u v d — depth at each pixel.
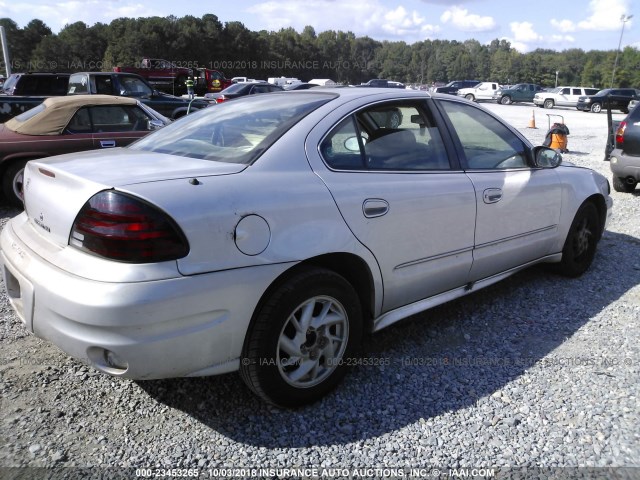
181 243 2.20
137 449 2.43
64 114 7.12
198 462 2.36
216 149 2.84
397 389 2.95
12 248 2.71
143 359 2.18
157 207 2.18
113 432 2.54
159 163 2.64
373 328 3.09
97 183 2.26
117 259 2.15
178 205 2.22
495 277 3.89
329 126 2.90
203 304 2.26
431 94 3.55
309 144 2.79
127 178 2.32
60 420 2.61
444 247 3.34
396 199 3.00
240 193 2.41
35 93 13.34
